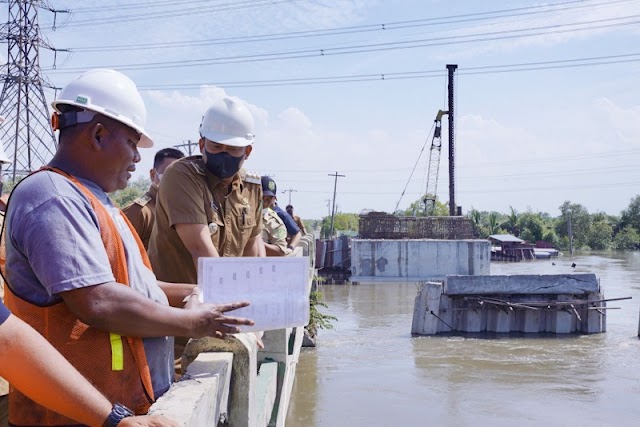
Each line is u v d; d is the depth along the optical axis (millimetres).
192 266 3494
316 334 20172
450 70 48812
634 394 14594
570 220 104375
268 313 2619
